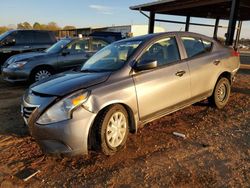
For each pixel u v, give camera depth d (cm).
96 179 291
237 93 673
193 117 483
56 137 301
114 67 374
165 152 348
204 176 290
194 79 443
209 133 409
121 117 345
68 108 300
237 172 296
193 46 466
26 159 339
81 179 292
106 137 326
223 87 525
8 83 885
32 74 795
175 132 413
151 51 398
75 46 862
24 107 346
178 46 436
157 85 380
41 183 287
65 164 326
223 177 287
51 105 306
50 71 820
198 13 1664
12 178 296
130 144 374
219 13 1653
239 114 498
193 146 365
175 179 286
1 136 412
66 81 347
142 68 360
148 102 371
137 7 1453
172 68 407
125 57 383
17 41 1050
